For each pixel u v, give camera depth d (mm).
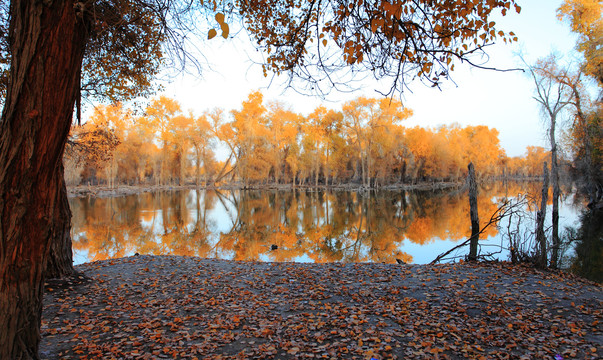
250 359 4047
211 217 24500
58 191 2850
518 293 6500
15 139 2512
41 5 2482
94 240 15602
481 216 22281
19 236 2631
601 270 10492
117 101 8688
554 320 5277
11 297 2688
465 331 4840
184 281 7426
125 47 5902
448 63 3156
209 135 56219
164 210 27984
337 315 5457
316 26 3559
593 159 22969
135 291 6652
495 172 87375
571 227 18125
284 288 6953
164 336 4586
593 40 20219
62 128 2658
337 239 16328
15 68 2535
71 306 5645
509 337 4641
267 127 57344
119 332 4754
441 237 16203
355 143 59938
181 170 59281
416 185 68000
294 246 14820
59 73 2561
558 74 19047
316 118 58219
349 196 44688
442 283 7172
